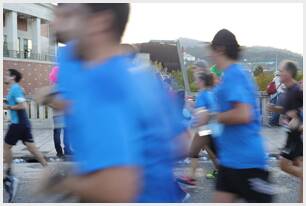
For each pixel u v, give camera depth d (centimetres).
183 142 158
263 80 1308
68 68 129
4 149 617
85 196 118
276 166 723
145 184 134
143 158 129
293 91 446
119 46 130
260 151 293
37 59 3653
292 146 448
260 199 290
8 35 3475
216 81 524
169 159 143
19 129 628
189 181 560
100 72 120
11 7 3441
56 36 136
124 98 118
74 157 124
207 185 603
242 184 290
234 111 284
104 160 112
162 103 142
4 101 633
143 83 132
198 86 537
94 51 128
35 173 680
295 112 442
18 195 542
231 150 293
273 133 1200
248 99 288
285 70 452
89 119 115
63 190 126
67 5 129
